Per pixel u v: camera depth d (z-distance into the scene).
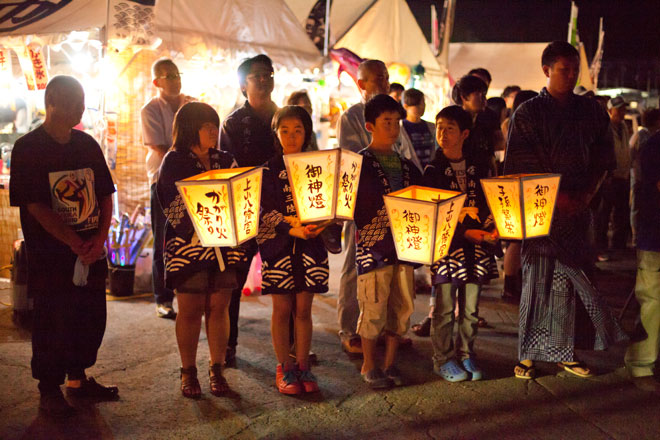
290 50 6.79
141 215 5.69
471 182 3.61
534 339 3.61
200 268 3.19
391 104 3.49
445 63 9.18
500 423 3.10
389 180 3.50
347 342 4.12
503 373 3.80
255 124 3.87
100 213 3.32
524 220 2.91
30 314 4.55
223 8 6.02
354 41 7.72
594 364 3.96
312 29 7.13
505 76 11.75
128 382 3.55
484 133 4.54
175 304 5.34
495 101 5.98
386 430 3.01
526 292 3.61
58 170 3.08
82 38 5.31
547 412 3.23
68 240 3.05
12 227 6.11
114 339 4.30
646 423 3.10
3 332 4.44
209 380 3.57
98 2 5.22
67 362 3.16
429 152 5.27
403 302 3.53
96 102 5.86
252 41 6.38
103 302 3.34
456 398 3.40
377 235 3.42
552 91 3.56
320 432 2.98
